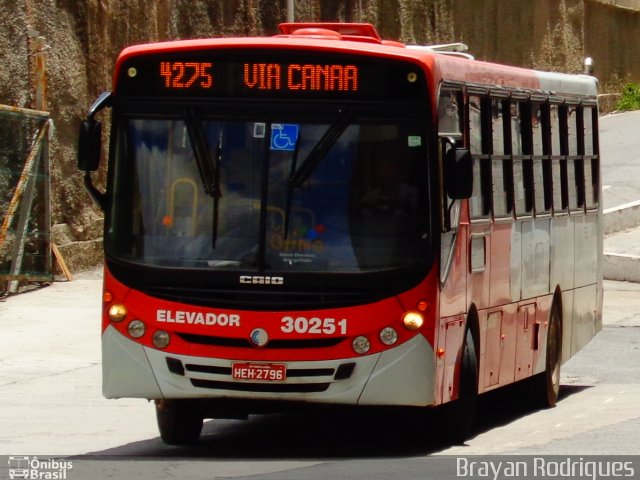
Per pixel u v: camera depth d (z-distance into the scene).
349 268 18.95
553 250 27.28
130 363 19.34
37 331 37.47
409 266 18.95
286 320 18.88
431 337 19.03
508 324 23.95
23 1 46.03
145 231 19.47
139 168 19.64
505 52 88.56
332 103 19.31
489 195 22.48
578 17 92.88
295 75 19.38
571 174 29.11
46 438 22.47
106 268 19.55
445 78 20.05
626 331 41.09
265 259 19.06
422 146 19.17
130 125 19.75
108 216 19.70
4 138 44.41
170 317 19.16
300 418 25.55
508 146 23.89
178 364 19.17
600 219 32.25
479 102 22.14
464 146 21.08
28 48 46.16
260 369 18.89
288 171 19.25
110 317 19.45
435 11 83.19
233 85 19.50
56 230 48.53
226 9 63.34
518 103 24.70
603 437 21.23
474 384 21.36
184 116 19.56
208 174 19.38
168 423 21.14
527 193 25.30
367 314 18.86
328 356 18.83
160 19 57.69
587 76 31.47
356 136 19.25
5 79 45.41
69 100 49.72
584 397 29.23
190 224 19.36
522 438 21.86
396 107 19.22
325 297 18.89
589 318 31.20
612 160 74.50
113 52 52.75
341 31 22.84
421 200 19.11
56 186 48.72
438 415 20.83
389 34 79.62
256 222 19.20
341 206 19.16
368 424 24.59
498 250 23.09
